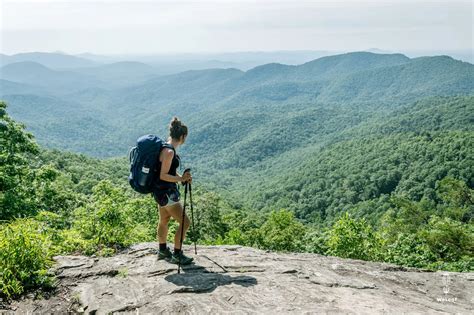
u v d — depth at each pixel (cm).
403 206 2583
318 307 443
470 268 1134
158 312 438
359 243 1184
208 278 526
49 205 1548
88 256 630
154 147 519
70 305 477
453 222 1888
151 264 577
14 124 1522
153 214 1980
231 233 3256
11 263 520
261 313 427
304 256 718
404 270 703
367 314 427
